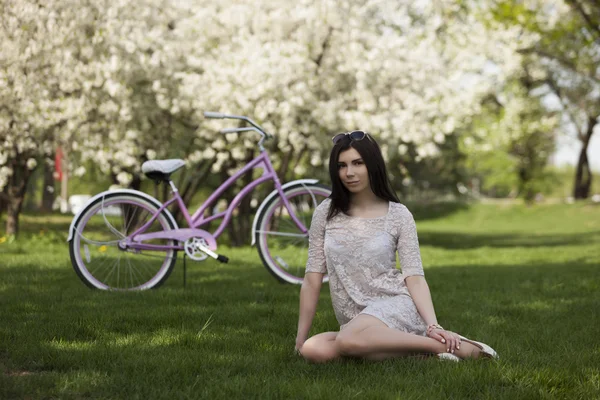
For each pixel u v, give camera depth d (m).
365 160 2.89
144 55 9.73
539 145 28.78
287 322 3.75
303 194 5.63
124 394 2.27
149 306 4.23
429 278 6.38
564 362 2.77
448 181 33.72
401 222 2.93
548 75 24.55
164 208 5.12
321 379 2.48
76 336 3.25
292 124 10.84
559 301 4.78
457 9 16.72
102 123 10.30
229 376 2.55
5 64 8.77
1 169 9.82
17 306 4.09
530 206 29.69
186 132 11.77
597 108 24.92
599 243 14.80
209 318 3.67
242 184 12.56
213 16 10.63
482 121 25.30
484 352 2.77
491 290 5.46
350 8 11.28
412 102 11.26
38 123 9.23
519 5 17.48
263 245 5.52
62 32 9.00
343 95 11.75
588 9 18.61
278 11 10.65
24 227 15.17
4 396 2.22
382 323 2.72
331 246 2.93
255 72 9.95
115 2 9.38
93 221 5.02
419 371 2.57
